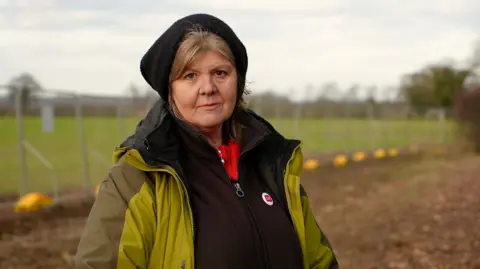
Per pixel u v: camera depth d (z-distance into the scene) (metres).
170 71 2.10
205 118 2.11
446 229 8.19
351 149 26.31
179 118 2.13
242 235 2.02
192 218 1.98
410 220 8.99
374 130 28.06
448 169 16.66
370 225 8.88
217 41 2.08
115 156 2.11
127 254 1.91
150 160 1.97
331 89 26.94
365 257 7.13
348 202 11.51
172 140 2.08
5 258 7.13
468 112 23.72
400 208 10.13
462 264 6.62
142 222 1.94
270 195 2.23
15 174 15.85
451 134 27.80
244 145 2.25
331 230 8.75
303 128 27.09
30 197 10.31
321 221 9.53
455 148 24.61
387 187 13.52
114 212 1.94
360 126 29.94
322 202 11.71
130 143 2.07
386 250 7.38
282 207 2.25
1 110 13.00
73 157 19.05
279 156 2.33
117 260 1.90
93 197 11.48
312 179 16.08
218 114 2.12
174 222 1.96
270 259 2.07
